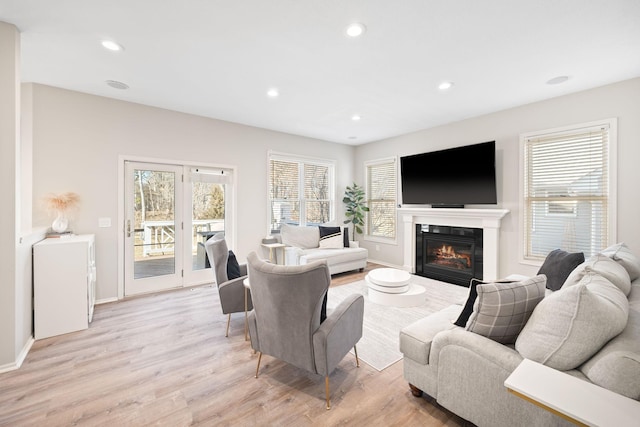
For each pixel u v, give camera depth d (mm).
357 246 5289
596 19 2012
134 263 3746
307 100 3605
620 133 3023
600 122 3139
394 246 5484
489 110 3957
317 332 1688
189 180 4180
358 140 5816
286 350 1770
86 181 3373
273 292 1687
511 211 3863
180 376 2006
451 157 4309
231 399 1771
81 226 3348
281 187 5297
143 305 3393
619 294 1398
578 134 3322
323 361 1656
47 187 3152
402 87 3205
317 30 2176
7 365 2066
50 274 2568
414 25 2107
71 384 1908
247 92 3363
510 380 994
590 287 1448
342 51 2475
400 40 2303
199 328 2783
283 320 1726
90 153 3398
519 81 3043
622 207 3021
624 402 877
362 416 1629
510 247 3879
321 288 1633
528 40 2287
